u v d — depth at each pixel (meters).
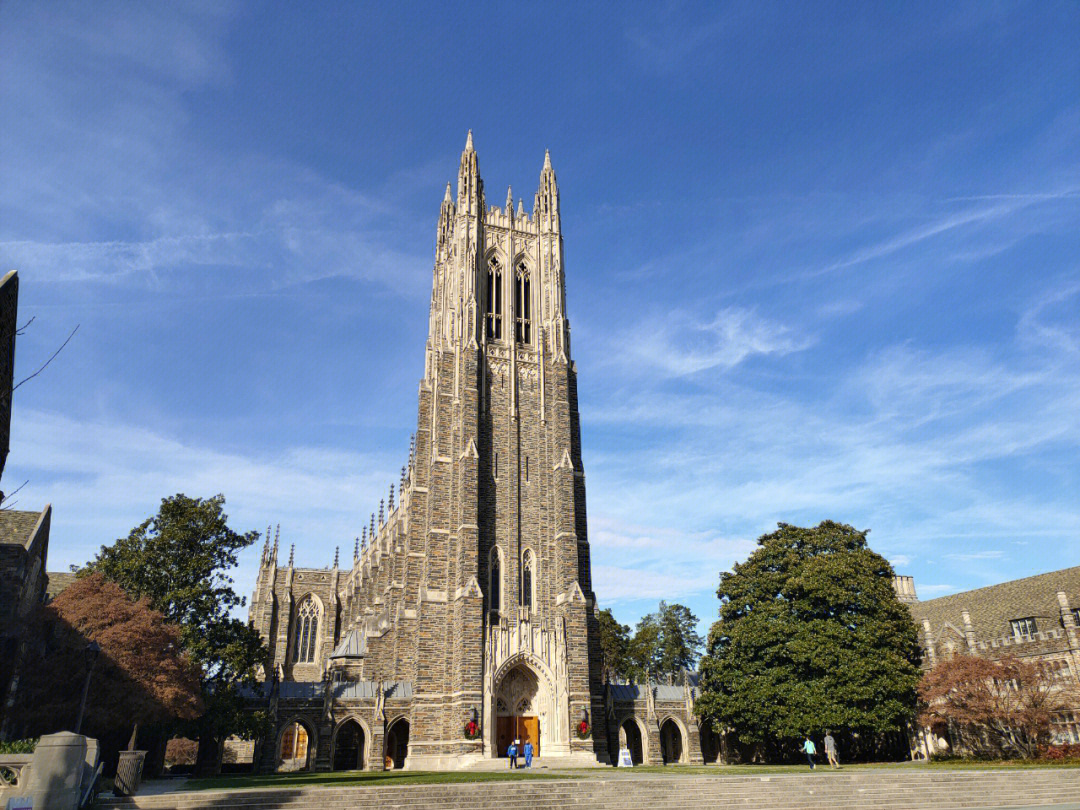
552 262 90.25
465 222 87.75
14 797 21.66
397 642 74.50
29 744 30.81
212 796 31.83
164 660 49.91
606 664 108.88
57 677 44.94
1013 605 74.56
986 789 38.44
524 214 94.31
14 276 24.77
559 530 75.50
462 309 83.50
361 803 33.00
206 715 60.88
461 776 47.91
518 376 83.31
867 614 66.44
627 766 62.91
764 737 69.06
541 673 68.88
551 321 86.94
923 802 36.56
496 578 73.94
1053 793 38.69
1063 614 62.72
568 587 72.50
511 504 76.81
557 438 80.31
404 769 65.69
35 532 47.31
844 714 61.25
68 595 49.53
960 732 64.19
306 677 115.38
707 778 38.81
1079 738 59.06
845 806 35.69
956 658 60.69
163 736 60.69
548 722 67.50
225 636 63.50
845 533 71.88
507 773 51.06
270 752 65.56
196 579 63.25
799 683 64.31
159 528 64.56
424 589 71.56
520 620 69.94
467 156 92.12
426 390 84.75
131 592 60.47
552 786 35.81
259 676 111.38
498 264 89.88
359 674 91.19
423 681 68.31
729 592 73.69
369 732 68.69
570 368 86.06
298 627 118.88
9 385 26.78
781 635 66.06
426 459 80.88
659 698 78.69
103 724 46.84
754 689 66.88
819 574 66.75
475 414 77.62
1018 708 57.25
